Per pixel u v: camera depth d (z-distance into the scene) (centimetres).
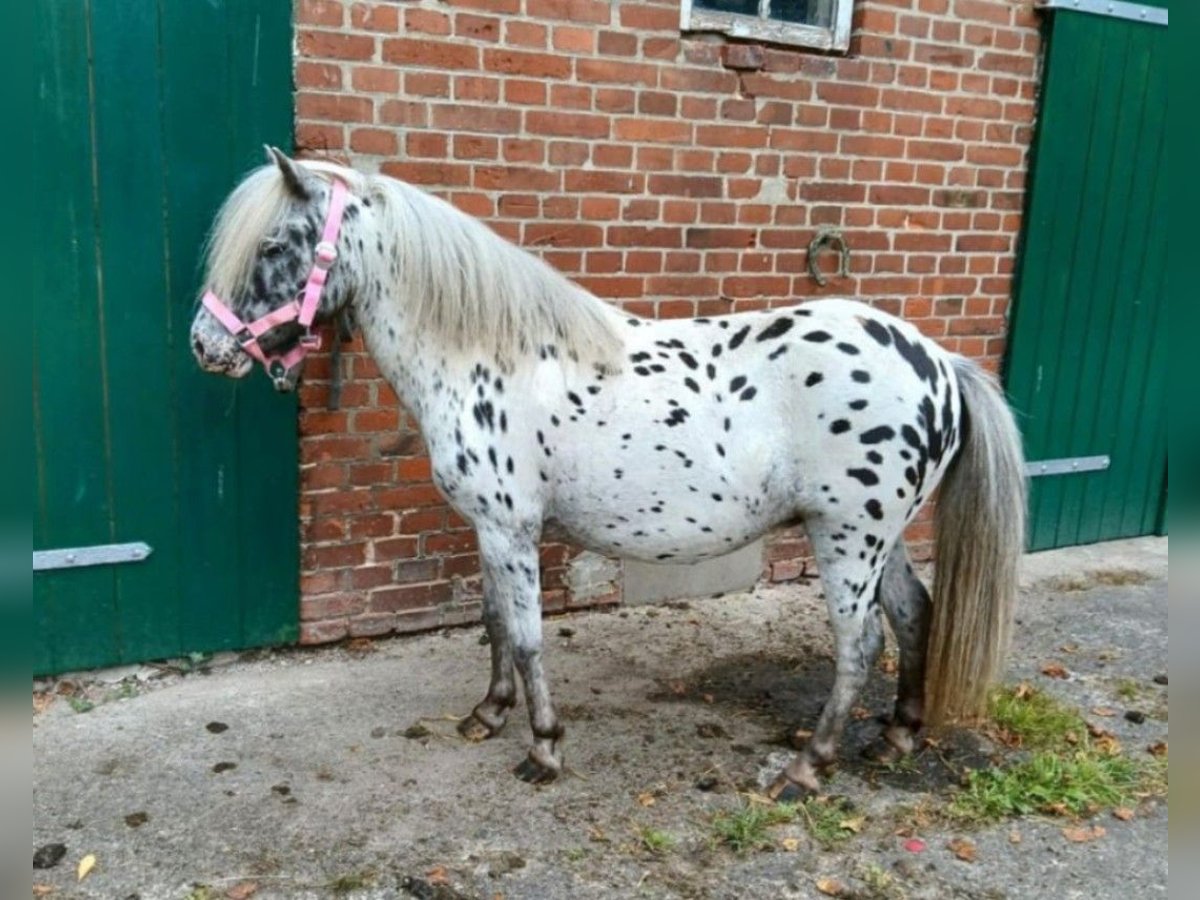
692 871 217
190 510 293
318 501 307
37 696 284
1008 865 224
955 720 260
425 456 317
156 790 240
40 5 249
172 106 267
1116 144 404
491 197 307
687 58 323
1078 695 308
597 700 294
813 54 345
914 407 222
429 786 246
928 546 418
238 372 220
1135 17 389
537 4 298
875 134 360
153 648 297
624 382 230
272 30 272
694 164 333
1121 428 447
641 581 363
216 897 204
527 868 216
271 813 232
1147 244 426
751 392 228
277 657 315
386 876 212
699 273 344
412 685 298
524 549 235
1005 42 374
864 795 248
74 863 212
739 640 340
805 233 358
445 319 226
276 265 213
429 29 287
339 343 266
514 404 229
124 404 279
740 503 230
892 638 340
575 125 312
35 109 254
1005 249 399
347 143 286
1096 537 457
